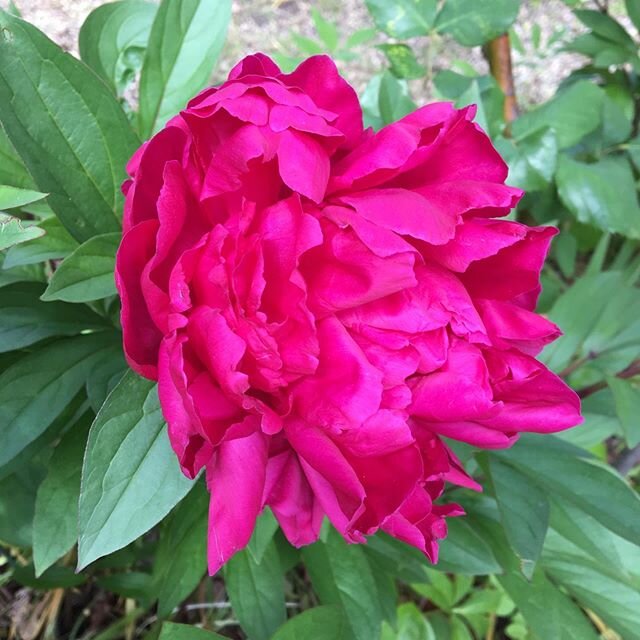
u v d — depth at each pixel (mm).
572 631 341
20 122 213
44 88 215
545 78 668
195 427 181
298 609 447
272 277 200
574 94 441
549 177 442
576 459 309
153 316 191
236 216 201
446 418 227
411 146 207
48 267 315
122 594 366
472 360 224
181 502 316
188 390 182
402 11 427
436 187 222
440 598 437
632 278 477
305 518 239
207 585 430
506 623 480
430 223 201
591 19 477
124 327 187
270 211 199
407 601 472
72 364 246
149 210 205
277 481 234
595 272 471
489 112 441
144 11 311
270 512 282
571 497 300
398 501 204
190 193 202
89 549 198
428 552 232
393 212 200
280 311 202
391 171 210
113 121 228
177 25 267
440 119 216
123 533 201
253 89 196
